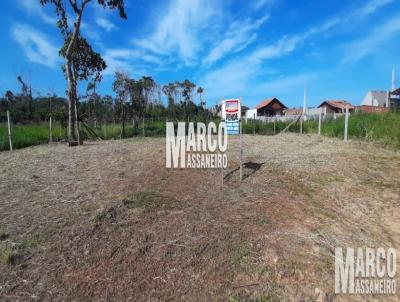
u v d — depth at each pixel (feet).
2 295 7.30
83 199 13.21
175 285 7.90
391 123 35.45
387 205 13.85
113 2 33.35
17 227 10.43
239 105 14.93
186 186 15.42
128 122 65.41
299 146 29.27
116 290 7.63
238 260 9.00
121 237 9.96
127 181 16.10
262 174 17.76
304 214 12.42
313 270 8.73
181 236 10.19
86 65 41.86
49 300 7.23
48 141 38.88
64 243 9.49
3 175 17.52
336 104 135.33
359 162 21.39
